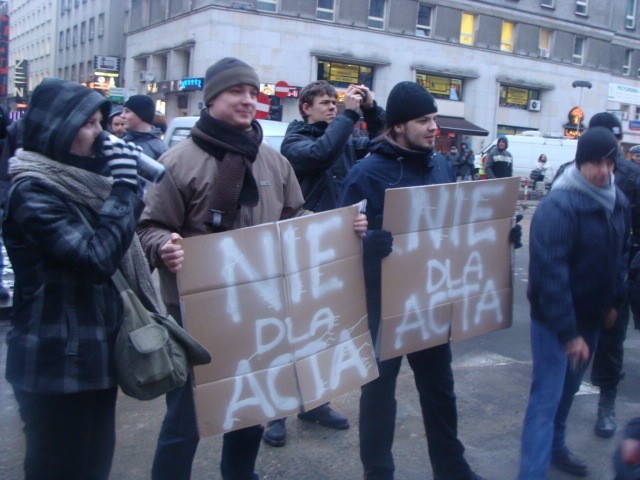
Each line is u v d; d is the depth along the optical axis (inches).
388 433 121.3
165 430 101.9
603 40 1507.1
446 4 1261.1
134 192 82.3
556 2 1411.2
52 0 2139.5
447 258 120.0
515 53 1371.8
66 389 76.8
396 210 112.3
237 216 103.7
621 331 154.5
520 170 1048.2
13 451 139.4
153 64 1272.1
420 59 1242.0
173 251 90.4
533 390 120.2
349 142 159.6
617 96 1553.9
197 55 1091.9
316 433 152.1
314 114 151.8
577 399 178.2
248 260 97.0
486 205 123.3
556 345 117.5
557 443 136.0
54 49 2118.6
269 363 100.0
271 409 100.4
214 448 143.1
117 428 153.2
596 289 118.9
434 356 123.0
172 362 82.2
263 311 98.7
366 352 110.8
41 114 78.7
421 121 117.3
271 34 1083.9
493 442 149.4
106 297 81.3
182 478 102.4
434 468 124.0
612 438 154.3
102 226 78.2
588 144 114.1
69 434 80.2
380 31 1182.3
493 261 126.2
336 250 106.0
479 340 230.8
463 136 1330.0
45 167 78.5
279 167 111.9
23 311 78.8
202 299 94.5
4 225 79.3
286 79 1103.6
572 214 115.0
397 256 114.4
